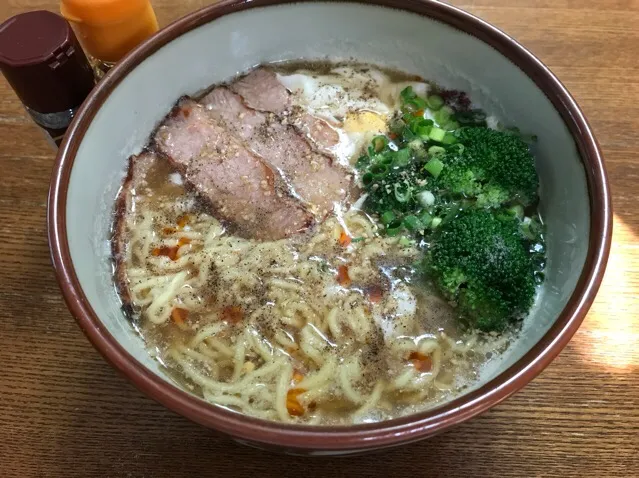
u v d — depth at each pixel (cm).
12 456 21
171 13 31
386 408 21
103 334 17
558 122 23
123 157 25
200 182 26
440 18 25
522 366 17
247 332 23
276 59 28
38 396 22
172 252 24
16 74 22
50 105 24
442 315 23
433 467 21
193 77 26
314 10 26
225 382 22
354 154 26
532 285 22
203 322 23
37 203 26
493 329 22
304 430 16
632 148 27
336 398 21
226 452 21
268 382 22
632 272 25
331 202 25
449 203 24
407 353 22
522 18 31
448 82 28
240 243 24
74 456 21
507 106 26
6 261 25
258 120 27
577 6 31
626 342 23
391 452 21
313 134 27
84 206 22
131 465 21
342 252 24
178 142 26
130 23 25
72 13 24
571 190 23
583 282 19
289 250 24
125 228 24
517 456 21
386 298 23
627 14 31
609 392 23
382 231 24
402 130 26
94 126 22
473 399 17
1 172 27
